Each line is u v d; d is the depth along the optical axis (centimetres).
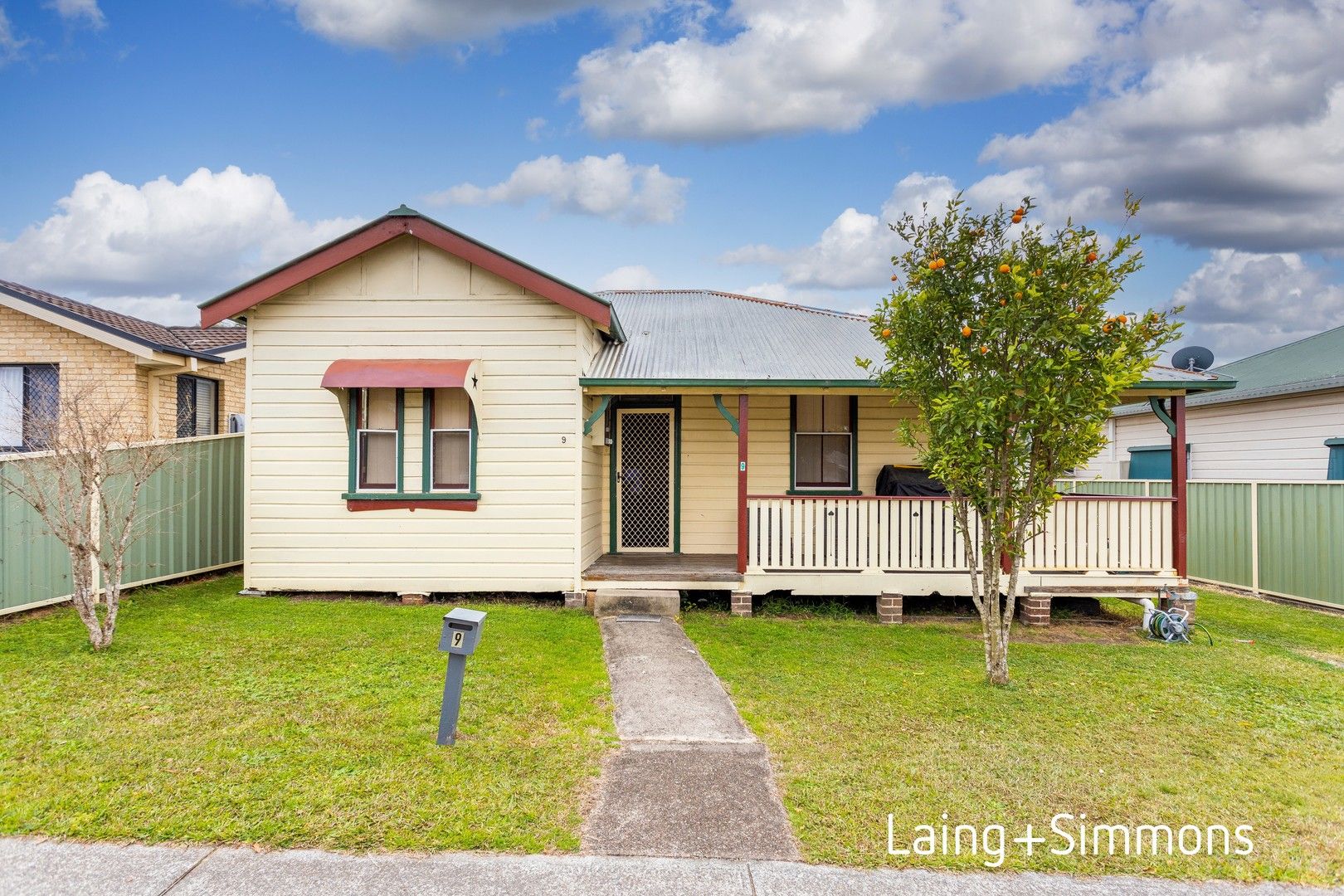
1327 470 1212
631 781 412
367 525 905
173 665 588
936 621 895
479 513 908
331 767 407
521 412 909
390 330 907
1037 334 555
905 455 1074
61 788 375
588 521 969
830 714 530
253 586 902
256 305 891
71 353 1136
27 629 693
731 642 762
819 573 900
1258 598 1082
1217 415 1466
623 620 844
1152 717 534
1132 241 542
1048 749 466
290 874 309
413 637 698
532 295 908
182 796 370
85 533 627
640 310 1316
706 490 1104
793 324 1223
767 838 349
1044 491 585
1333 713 546
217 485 1034
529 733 475
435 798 376
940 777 421
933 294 579
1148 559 895
